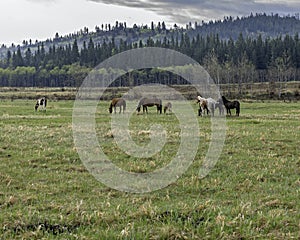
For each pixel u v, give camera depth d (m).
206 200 11.25
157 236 8.32
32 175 13.94
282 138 21.62
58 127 26.72
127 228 8.61
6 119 32.81
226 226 8.84
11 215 9.47
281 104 61.66
